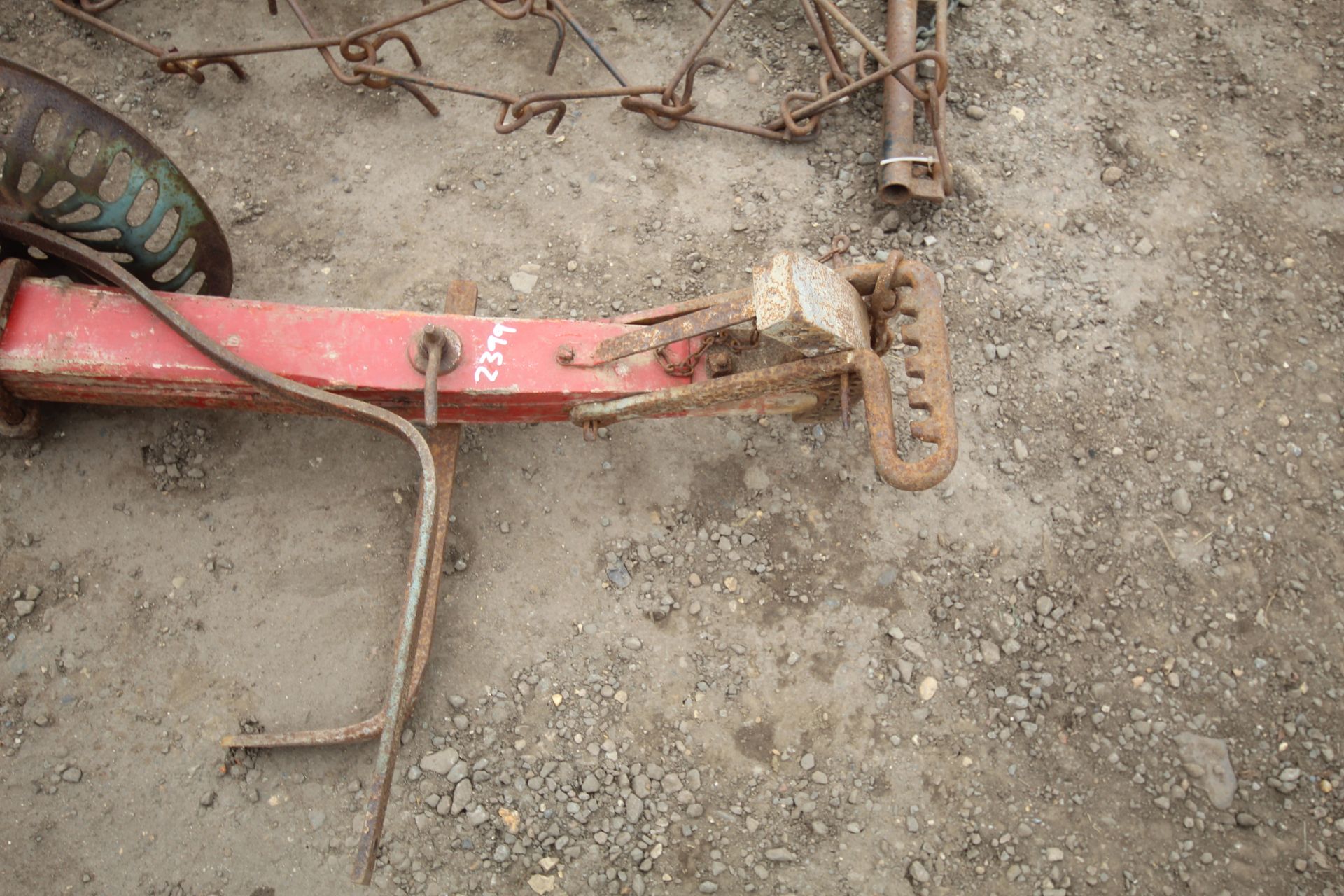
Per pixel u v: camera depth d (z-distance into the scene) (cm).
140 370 302
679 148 445
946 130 446
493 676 342
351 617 347
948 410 280
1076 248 429
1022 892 325
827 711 345
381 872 316
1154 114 464
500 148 438
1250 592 369
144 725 327
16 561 343
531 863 320
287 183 423
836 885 322
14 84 292
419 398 312
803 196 436
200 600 345
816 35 447
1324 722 350
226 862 314
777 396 334
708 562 365
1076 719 348
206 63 427
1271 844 333
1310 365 411
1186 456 391
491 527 363
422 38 465
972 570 368
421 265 410
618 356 307
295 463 367
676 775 333
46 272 337
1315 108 469
